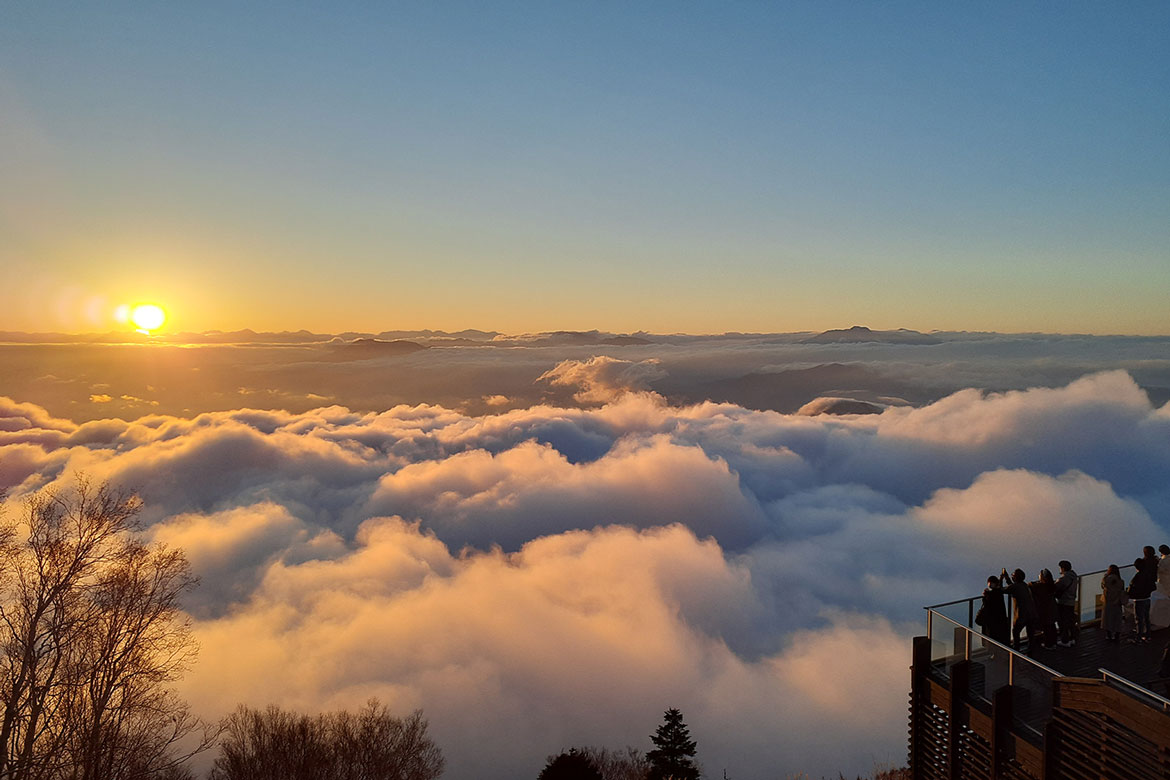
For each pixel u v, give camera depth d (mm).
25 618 15766
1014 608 12195
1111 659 11461
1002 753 10445
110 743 16516
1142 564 12617
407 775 29047
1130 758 8609
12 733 15219
